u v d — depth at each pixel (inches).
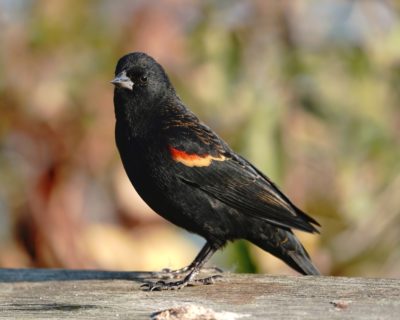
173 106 443.8
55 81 538.9
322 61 537.6
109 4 550.9
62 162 532.1
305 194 538.0
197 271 397.1
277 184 505.0
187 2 544.7
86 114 536.7
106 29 547.5
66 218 521.0
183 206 431.8
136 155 431.5
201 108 527.5
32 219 522.0
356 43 546.6
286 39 541.0
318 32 548.4
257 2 543.5
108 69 542.6
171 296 366.3
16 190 530.6
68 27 548.1
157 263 513.3
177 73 533.0
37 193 525.7
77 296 370.0
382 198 542.0
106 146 534.9
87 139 534.3
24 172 534.0
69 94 538.0
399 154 541.6
